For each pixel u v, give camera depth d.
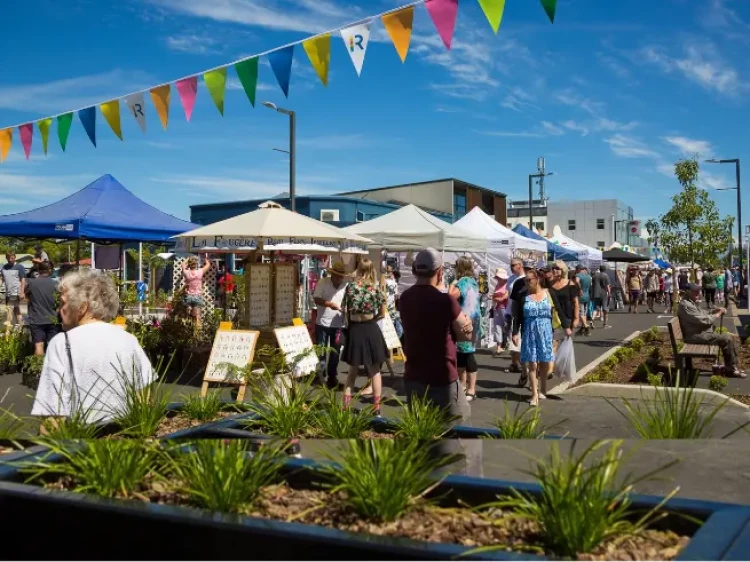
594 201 78.06
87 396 3.45
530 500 2.29
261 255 10.41
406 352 4.91
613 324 22.08
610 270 30.66
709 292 27.69
